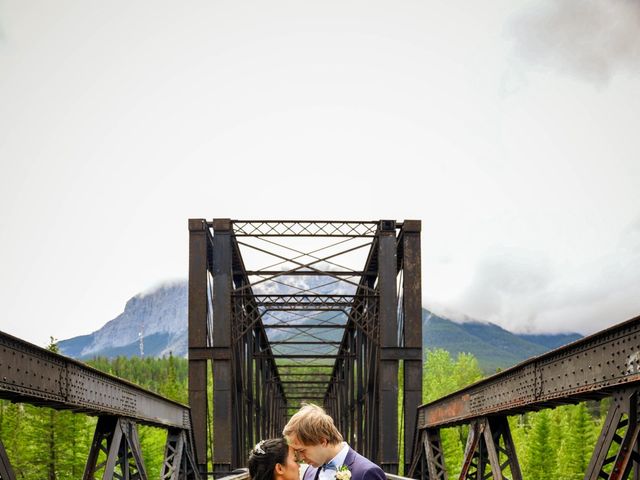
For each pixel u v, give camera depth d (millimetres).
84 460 49000
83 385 13109
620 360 9414
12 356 10273
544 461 64562
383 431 25609
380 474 6426
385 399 25703
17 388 10430
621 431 29484
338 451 6539
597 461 9648
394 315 26125
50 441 49000
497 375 14172
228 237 26406
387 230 26688
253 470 6227
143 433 58031
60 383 12062
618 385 9383
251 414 35938
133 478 17000
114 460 15258
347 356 43562
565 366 11219
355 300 30312
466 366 125562
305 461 6598
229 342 25734
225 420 25359
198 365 25500
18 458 53875
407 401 25484
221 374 25641
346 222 26875
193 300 25688
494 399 14641
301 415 6566
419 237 26219
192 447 23406
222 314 25922
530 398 12617
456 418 17953
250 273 28641
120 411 15352
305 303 30625
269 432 54906
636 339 9016
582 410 66938
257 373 42406
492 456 15195
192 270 25750
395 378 25797
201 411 25266
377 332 27031
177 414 21391
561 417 89938
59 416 48875
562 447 68688
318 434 6480
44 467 49688
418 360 25719
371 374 30953
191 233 25938
